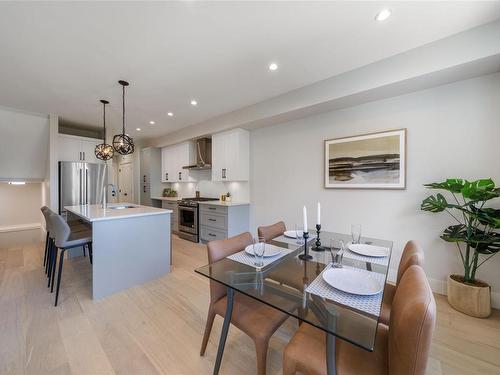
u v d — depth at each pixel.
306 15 1.69
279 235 2.22
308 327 1.19
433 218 2.38
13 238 4.59
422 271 1.05
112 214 2.54
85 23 1.75
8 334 1.72
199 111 3.80
